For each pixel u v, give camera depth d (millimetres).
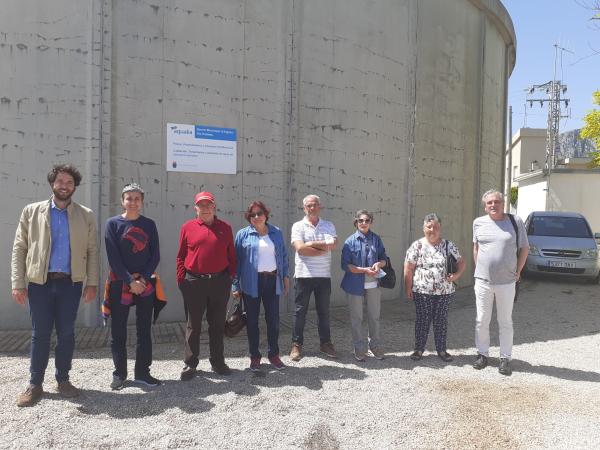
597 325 7262
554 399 4410
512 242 5141
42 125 6344
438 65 9508
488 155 11875
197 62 6910
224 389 4496
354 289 5426
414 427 3820
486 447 3539
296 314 5426
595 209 24609
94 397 4258
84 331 6242
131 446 3451
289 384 4660
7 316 6262
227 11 7055
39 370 4121
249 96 7219
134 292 4328
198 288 4645
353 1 8047
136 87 6629
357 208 8180
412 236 8961
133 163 6637
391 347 5953
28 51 6297
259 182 7309
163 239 6793
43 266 4031
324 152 7809
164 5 6730
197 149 6922
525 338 6527
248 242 5051
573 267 11258
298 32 7512
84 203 6469
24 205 6316
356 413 4043
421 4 9023
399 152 8734
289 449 3463
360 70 8141
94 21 6418
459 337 6496
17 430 3625
